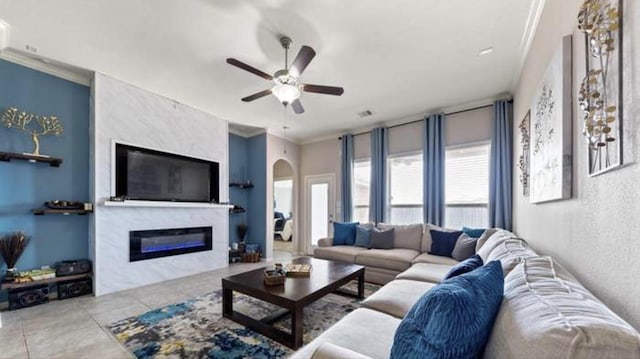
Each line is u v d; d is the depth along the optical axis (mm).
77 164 3398
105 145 3391
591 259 1240
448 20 2342
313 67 3150
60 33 2551
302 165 6566
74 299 3121
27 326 2438
